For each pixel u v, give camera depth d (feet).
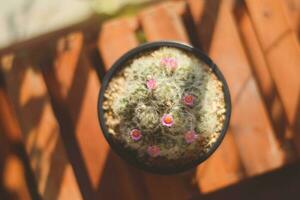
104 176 1.68
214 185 1.66
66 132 1.77
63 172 1.64
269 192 1.85
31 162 1.64
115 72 1.47
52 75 1.71
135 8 1.82
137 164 1.47
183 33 1.70
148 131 1.42
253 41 1.77
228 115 1.46
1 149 1.70
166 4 1.72
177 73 1.42
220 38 1.71
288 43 1.73
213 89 1.45
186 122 1.41
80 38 1.69
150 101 1.41
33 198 1.75
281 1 1.75
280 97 1.72
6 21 1.81
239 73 1.70
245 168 1.67
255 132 1.69
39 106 1.66
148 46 1.48
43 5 1.82
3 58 1.68
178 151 1.45
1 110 1.73
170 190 1.66
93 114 1.68
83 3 1.82
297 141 1.69
